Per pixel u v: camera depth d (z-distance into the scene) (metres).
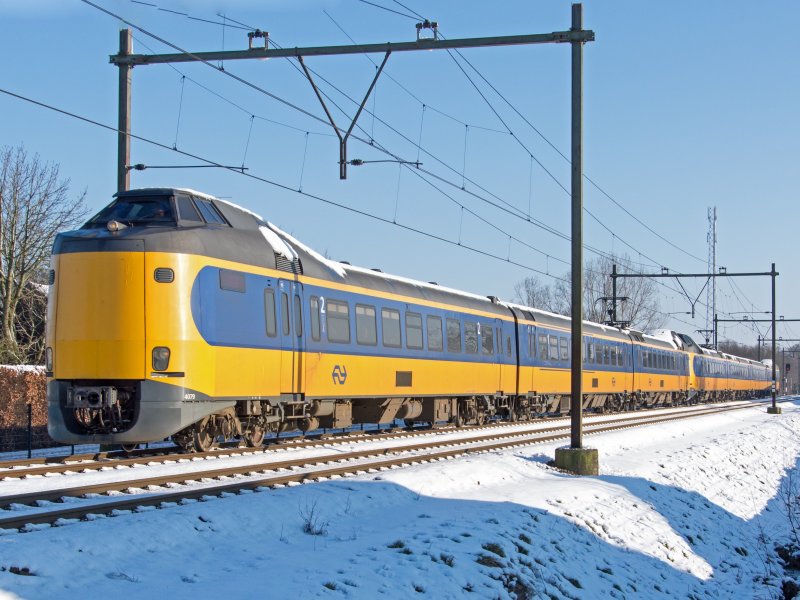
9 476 12.06
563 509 13.13
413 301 22.56
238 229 15.93
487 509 11.91
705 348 63.47
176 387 13.84
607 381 38.19
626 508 14.85
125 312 13.67
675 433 30.28
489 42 15.69
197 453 14.86
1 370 21.78
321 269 18.55
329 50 15.59
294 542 9.38
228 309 14.98
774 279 49.03
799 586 14.22
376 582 8.04
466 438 21.23
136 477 12.26
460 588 8.67
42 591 6.94
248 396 15.57
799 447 35.06
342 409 19.80
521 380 28.98
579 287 17.69
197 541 8.86
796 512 21.47
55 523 8.83
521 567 9.96
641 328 70.31
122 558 8.02
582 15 16.97
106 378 13.67
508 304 29.56
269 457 15.47
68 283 13.89
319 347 18.02
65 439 13.98
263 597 7.14
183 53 16.02
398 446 18.39
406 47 15.49
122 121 16.25
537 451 19.77
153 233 14.03
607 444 23.39
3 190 34.88
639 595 11.50
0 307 35.16
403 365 21.78
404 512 11.50
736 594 13.48
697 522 16.62
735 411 48.25
